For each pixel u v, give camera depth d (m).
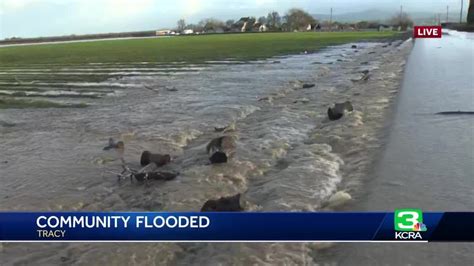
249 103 15.19
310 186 8.58
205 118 13.37
